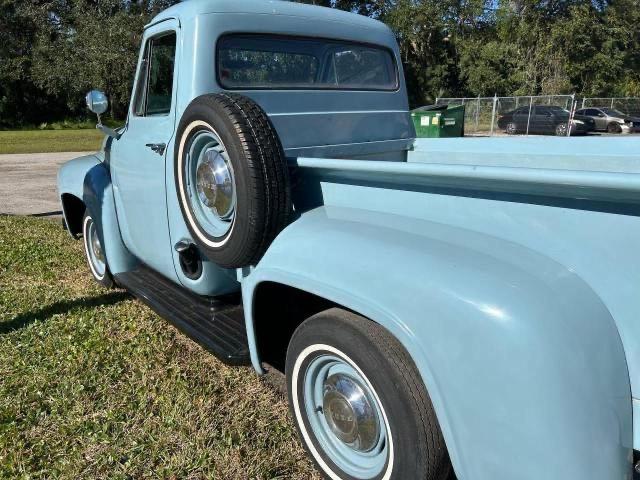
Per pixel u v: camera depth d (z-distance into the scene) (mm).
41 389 3262
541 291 1716
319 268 2186
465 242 1971
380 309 1946
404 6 41188
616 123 28391
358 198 2416
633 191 1511
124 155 3861
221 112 2496
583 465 1644
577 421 1633
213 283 3211
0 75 38969
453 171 1875
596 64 39125
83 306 4492
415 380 1951
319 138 3559
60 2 36250
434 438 1941
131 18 30656
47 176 13953
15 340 3893
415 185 2156
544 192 1771
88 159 4887
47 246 6297
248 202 2426
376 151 3842
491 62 42688
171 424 2943
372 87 4039
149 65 3541
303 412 2486
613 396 1659
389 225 2203
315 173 2537
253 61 3365
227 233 2660
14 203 10023
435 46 44094
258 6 3352
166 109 3396
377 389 2031
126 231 4098
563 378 1631
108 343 3832
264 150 2420
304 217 2494
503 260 1844
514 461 1711
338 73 3854
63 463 2652
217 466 2641
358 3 40656
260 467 2631
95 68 30203
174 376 3406
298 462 2682
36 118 41594
